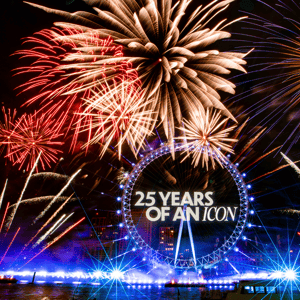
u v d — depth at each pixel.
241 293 21.94
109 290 50.19
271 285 22.12
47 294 41.09
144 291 49.75
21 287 51.22
